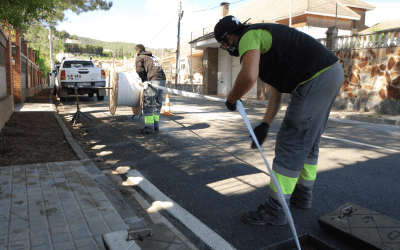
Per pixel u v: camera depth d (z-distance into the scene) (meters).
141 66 6.23
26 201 2.72
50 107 10.81
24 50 17.08
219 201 3.00
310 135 2.26
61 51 52.72
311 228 2.43
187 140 5.84
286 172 2.30
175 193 3.21
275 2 28.41
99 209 2.60
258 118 9.13
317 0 26.28
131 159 4.50
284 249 2.18
